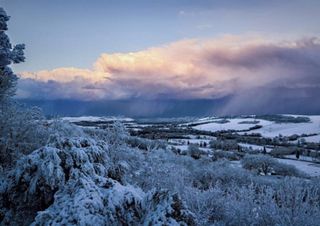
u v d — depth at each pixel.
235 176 20.97
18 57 15.24
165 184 9.01
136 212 4.95
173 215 4.46
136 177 9.03
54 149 6.13
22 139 9.38
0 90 11.53
